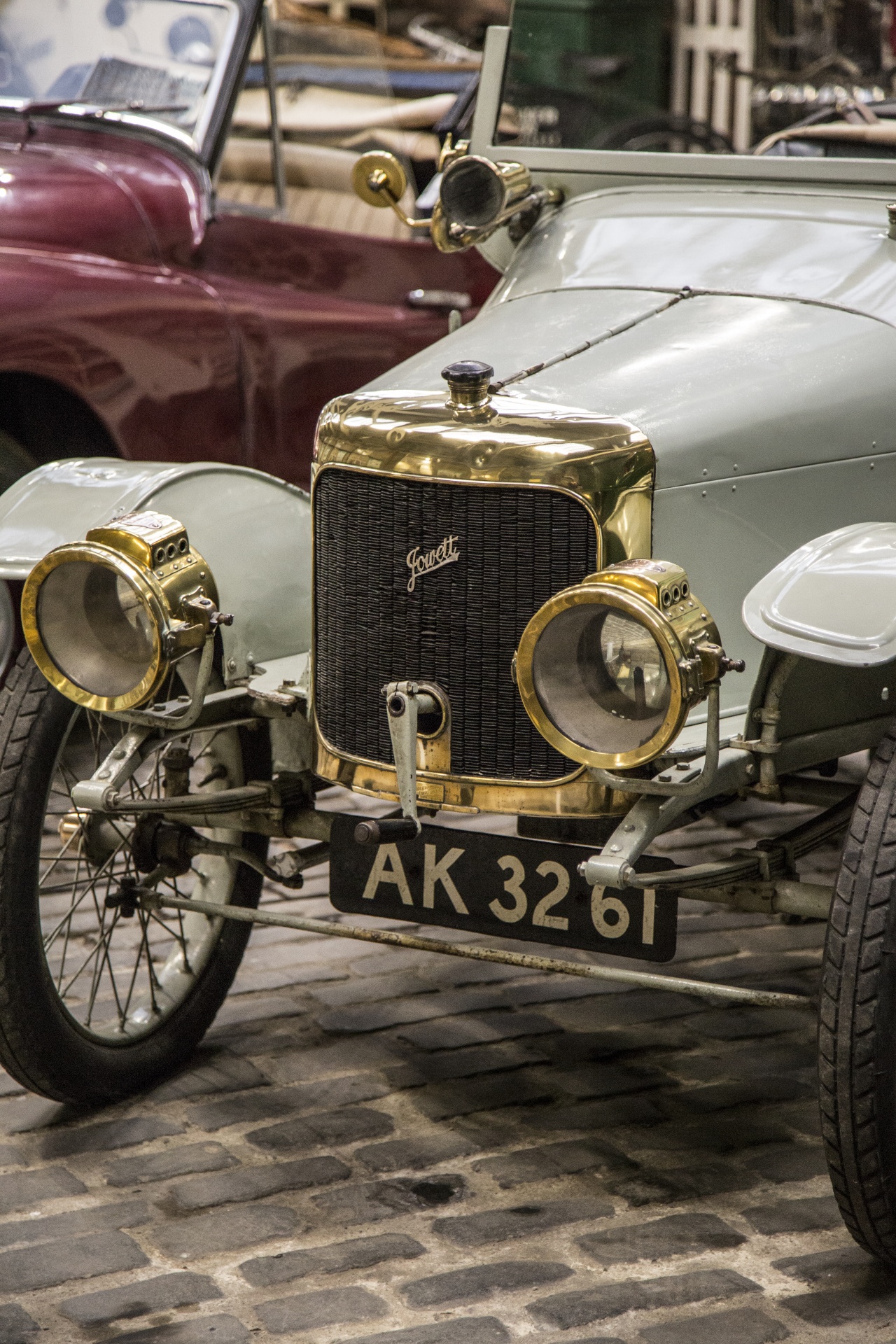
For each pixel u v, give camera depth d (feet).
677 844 16.97
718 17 13.32
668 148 13.75
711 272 12.57
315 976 14.14
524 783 10.48
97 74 20.83
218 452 20.16
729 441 10.86
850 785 12.53
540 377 11.15
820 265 12.41
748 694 11.12
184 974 12.66
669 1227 10.36
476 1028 13.14
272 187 20.70
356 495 10.74
